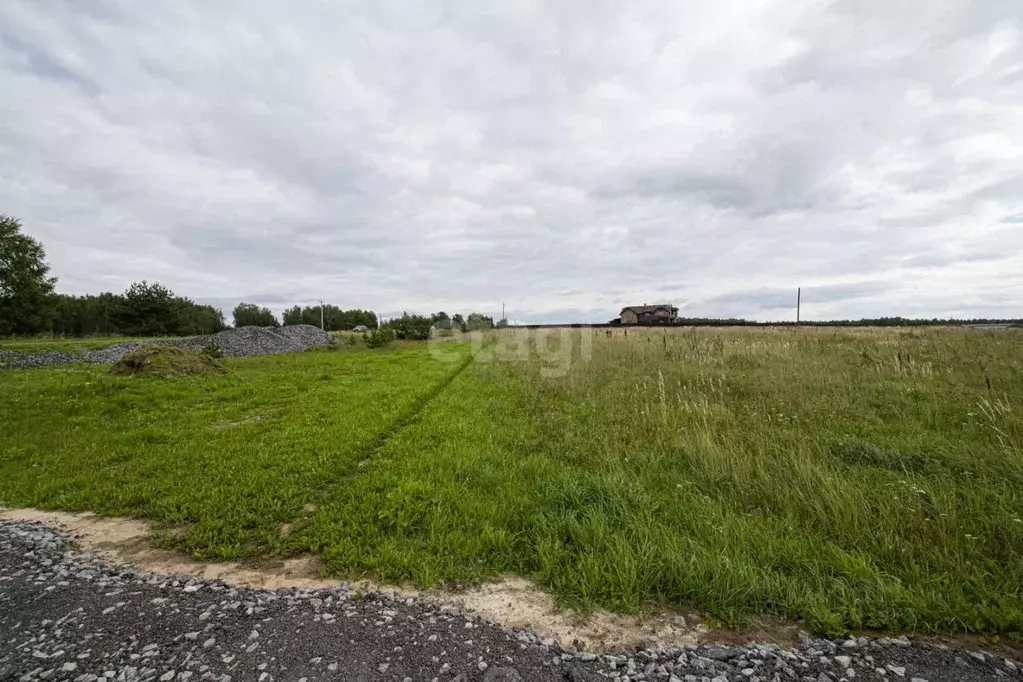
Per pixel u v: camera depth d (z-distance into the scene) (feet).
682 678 8.29
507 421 27.55
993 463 16.60
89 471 19.74
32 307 92.32
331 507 15.79
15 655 8.93
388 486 17.42
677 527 13.76
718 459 18.12
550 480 17.35
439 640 9.35
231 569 12.32
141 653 8.96
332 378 48.24
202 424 27.96
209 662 8.70
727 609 10.20
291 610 10.35
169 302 135.85
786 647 9.18
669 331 90.27
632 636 9.57
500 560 12.43
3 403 31.42
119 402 33.01
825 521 13.52
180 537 14.15
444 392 38.91
